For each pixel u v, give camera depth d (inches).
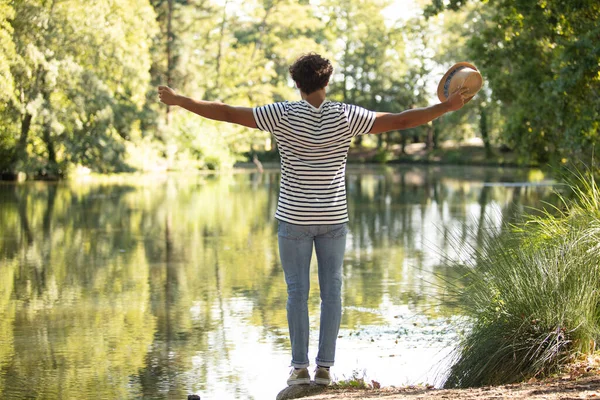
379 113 207.6
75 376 271.7
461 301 251.3
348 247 617.3
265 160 2893.7
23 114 1369.3
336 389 215.8
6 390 255.0
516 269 235.6
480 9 2065.7
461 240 281.1
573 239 252.5
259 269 509.7
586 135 646.5
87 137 1590.8
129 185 1407.5
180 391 253.9
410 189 1334.9
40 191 1229.7
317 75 204.8
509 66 865.5
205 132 2133.4
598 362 212.4
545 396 171.2
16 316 368.5
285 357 296.5
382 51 2839.6
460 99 202.2
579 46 608.4
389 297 411.2
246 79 2401.6
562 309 222.5
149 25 1571.1
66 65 1299.2
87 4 1296.8
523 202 999.6
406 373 260.1
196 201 1064.8
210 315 371.9
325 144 204.1
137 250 597.0
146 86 1535.4
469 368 222.4
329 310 214.7
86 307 389.4
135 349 308.7
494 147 2817.4
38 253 576.7
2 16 1124.5
